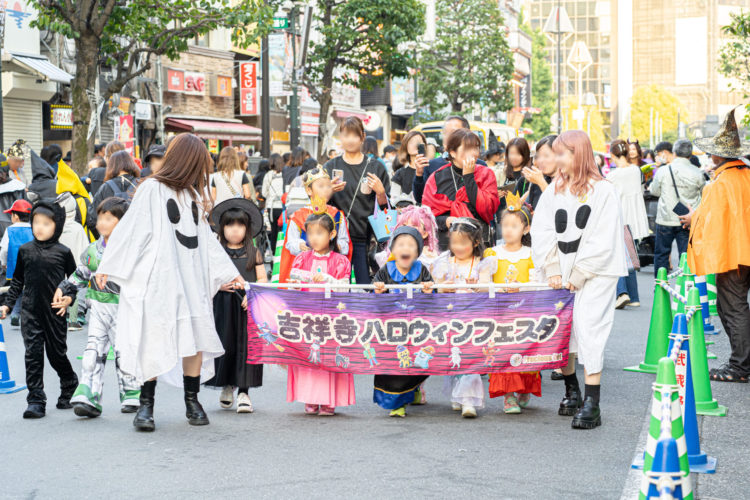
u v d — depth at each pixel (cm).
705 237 822
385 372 695
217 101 3155
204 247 678
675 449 351
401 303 691
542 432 652
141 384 658
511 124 7950
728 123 829
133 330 638
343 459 582
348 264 740
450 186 823
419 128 3431
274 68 2586
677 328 560
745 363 828
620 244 664
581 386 829
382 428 669
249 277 749
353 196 825
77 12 1761
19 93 2180
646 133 14762
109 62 1970
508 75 4594
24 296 719
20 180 1434
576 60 16150
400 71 2934
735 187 819
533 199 902
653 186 1485
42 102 2294
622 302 1289
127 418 707
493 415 713
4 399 785
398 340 693
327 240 734
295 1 2369
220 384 729
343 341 697
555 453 594
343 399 711
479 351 689
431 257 796
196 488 523
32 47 2188
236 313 724
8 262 1136
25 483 535
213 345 669
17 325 1179
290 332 703
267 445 619
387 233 814
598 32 19862
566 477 541
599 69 19775
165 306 644
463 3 4531
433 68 4488
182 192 665
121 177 1122
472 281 739
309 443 623
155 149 895
